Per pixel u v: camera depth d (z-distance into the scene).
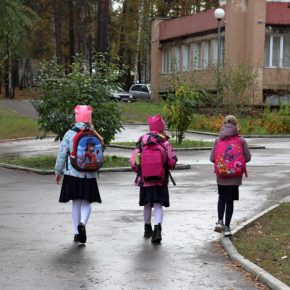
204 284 6.99
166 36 55.22
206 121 34.34
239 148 9.23
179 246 8.80
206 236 9.44
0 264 7.80
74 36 69.69
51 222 10.50
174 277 7.26
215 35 46.97
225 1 45.59
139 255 8.28
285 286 6.57
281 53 44.78
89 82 18.98
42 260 8.00
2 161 20.36
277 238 9.06
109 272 7.46
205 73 44.72
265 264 7.59
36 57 70.06
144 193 9.12
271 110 39.41
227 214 9.24
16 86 84.50
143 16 66.69
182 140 26.17
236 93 36.25
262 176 16.53
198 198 12.91
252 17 43.41
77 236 8.98
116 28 71.19
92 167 8.85
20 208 11.88
